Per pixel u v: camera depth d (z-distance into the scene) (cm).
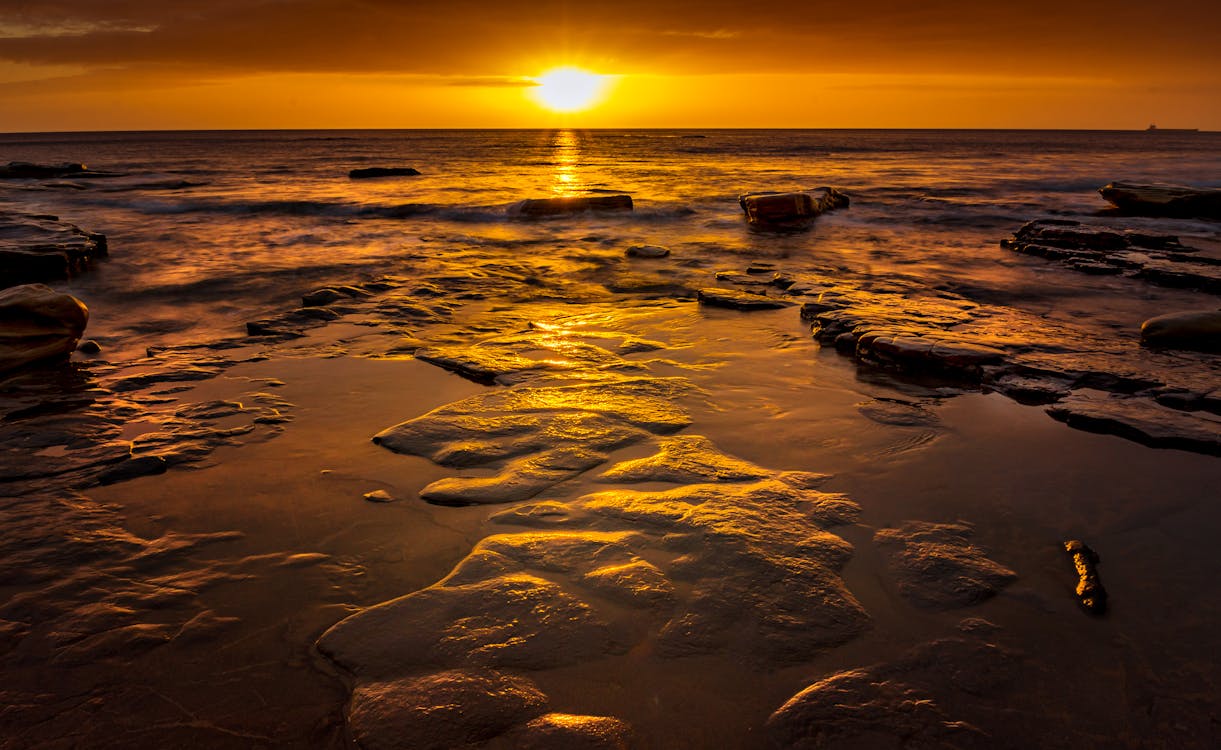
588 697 258
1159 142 13312
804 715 249
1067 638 293
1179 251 1424
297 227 1923
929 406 582
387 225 1969
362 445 493
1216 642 292
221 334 848
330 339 798
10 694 261
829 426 533
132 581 333
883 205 2408
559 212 2114
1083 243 1496
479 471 448
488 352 723
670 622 298
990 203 2459
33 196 2705
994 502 414
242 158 6638
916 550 358
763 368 683
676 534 367
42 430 523
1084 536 378
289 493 422
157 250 1510
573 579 328
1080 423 533
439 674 269
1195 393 581
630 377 643
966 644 288
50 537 372
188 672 273
